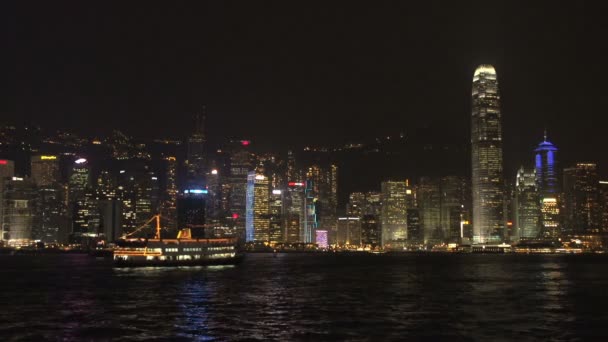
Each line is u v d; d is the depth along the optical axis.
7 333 91.06
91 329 94.19
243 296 141.38
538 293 152.38
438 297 141.50
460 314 111.25
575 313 113.12
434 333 91.19
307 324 99.06
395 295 146.00
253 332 91.69
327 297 140.25
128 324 98.94
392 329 94.56
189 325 97.88
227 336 88.56
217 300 132.88
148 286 166.88
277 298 137.62
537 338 87.62
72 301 130.75
